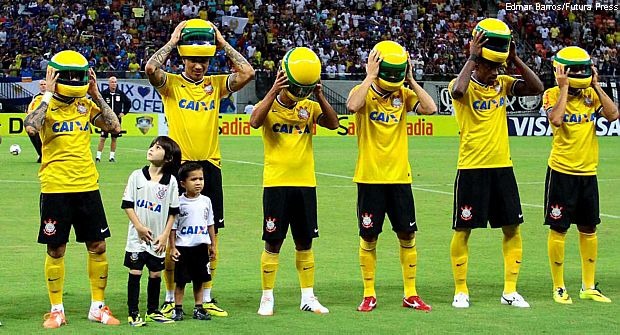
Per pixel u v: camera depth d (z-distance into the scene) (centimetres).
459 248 1166
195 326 1040
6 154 3572
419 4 6475
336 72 5784
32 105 1116
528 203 2284
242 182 2705
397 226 1143
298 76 1090
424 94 1153
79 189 1070
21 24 5547
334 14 6238
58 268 1060
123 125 4834
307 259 1130
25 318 1077
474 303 1177
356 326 1038
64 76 1054
